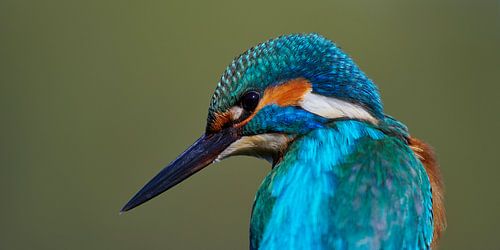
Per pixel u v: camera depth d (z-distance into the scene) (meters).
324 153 6.22
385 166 6.02
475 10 19.08
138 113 17.30
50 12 17.84
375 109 6.65
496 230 15.92
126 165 16.42
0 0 17.77
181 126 17.38
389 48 19.02
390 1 19.41
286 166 6.25
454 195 16.53
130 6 18.36
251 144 6.95
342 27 19.31
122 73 17.86
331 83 6.61
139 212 15.32
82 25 18.02
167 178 7.26
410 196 5.94
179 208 15.29
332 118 6.54
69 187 15.98
